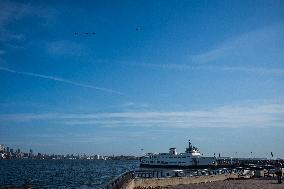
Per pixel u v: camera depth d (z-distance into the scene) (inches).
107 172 6373.0
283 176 2620.6
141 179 1644.9
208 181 2161.7
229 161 5974.4
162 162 5679.1
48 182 3796.8
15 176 4822.8
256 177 2593.5
